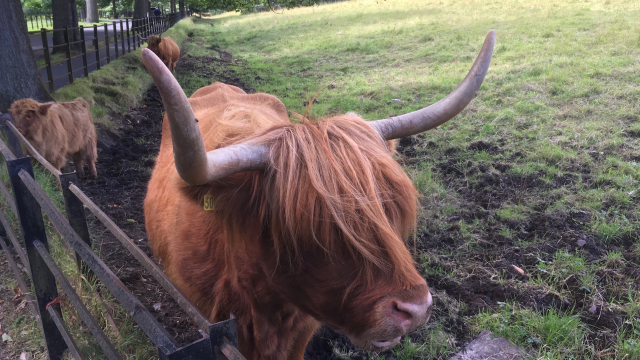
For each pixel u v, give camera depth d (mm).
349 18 24484
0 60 6922
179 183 1869
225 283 2258
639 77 8367
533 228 4543
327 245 1643
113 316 3436
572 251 4125
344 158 1695
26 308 3512
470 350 3188
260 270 1977
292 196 1643
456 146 6398
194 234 2416
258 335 2252
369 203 1632
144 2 24656
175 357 1363
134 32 17359
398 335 1670
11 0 6926
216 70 14977
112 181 6305
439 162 6059
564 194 5043
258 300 2111
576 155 5910
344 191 1634
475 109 7922
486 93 8656
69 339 2615
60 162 5961
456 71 10852
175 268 2566
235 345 1467
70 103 6191
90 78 10195
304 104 9422
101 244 4551
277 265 1802
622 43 10891
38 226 2857
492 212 4828
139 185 6199
